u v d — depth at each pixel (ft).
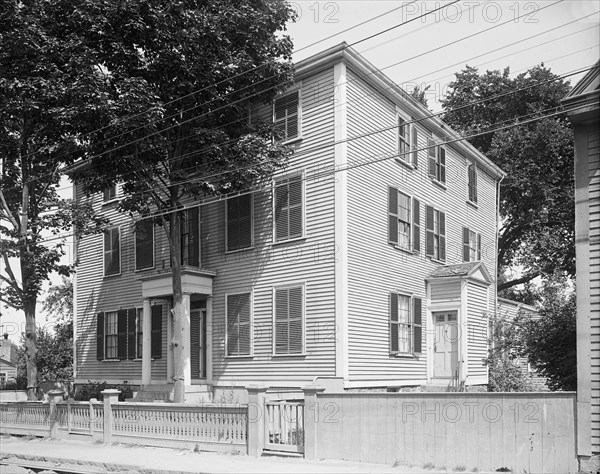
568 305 71.00
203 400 78.07
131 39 67.97
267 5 71.26
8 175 96.37
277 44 72.59
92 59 64.90
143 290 86.22
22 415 77.82
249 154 70.44
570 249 131.44
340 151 70.49
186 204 86.17
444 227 92.53
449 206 95.55
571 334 68.59
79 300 106.11
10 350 207.82
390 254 77.71
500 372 88.28
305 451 48.91
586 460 38.47
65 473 51.72
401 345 78.79
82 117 65.46
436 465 42.80
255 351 76.18
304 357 71.05
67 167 89.20
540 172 129.18
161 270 90.17
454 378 82.33
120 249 98.58
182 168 76.54
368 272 72.84
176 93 70.90
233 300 79.30
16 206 97.45
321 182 72.02
